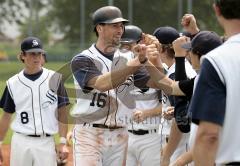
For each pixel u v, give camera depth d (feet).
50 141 58.13
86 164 52.06
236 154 30.60
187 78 45.98
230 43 30.73
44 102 57.52
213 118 29.43
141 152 61.57
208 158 29.78
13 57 413.59
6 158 87.15
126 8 469.98
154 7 475.31
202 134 29.78
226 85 29.76
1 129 59.52
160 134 59.06
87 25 513.86
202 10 452.76
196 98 29.99
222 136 30.58
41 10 541.34
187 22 57.16
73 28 533.14
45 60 60.08
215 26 443.32
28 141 57.52
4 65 370.94
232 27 31.22
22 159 57.72
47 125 57.41
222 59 30.01
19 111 57.77
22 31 592.60
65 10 534.78
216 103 29.48
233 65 29.94
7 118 59.26
